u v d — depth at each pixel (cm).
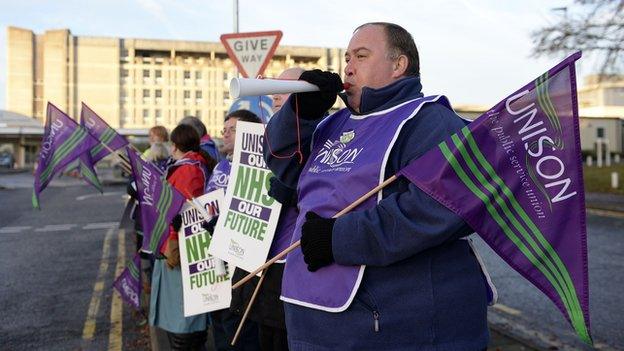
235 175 274
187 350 357
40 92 9012
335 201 175
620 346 421
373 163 168
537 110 155
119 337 452
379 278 163
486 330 173
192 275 327
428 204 156
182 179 352
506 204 156
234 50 616
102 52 9050
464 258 170
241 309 272
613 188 2111
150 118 9200
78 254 832
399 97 179
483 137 158
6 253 842
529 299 564
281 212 256
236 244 265
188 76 9356
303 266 180
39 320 498
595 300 561
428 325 160
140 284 440
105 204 1702
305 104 190
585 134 5484
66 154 391
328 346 170
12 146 5978
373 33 187
